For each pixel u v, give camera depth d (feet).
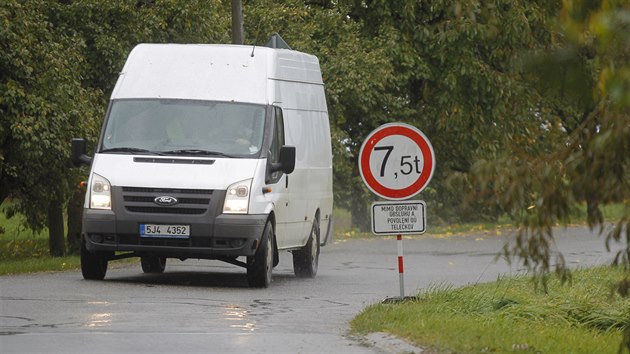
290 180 159.53
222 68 157.28
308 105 172.55
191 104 153.48
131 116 152.76
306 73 173.17
